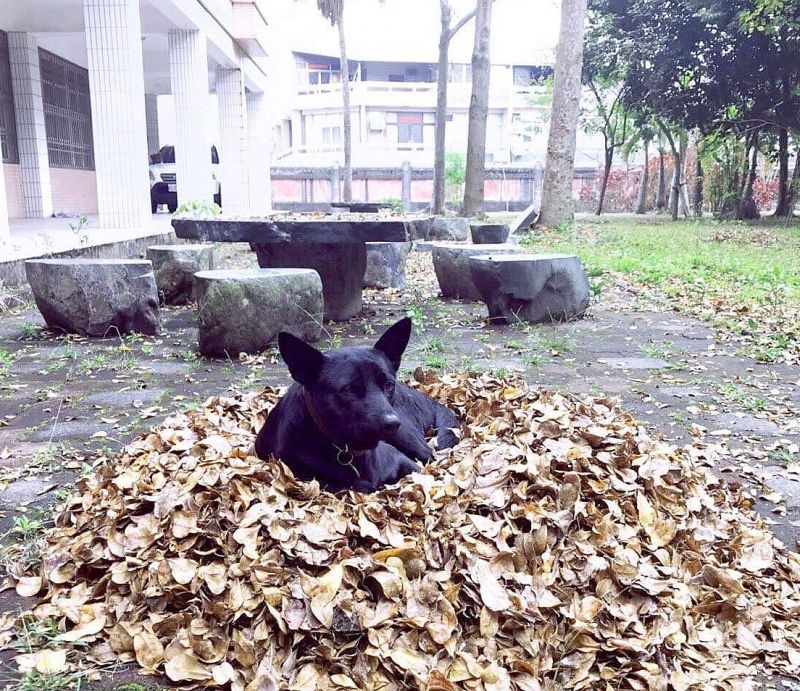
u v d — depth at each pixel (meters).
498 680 2.27
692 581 2.89
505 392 4.69
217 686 2.29
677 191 30.64
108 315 7.52
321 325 7.14
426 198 41.19
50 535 3.17
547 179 20.44
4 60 17.84
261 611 2.50
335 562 2.69
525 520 2.99
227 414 4.58
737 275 12.00
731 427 4.89
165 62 23.78
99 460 4.03
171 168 27.09
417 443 3.72
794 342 7.30
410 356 6.57
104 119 13.42
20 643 2.48
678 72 27.05
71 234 12.46
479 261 8.15
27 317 8.62
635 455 3.61
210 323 6.54
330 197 40.62
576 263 8.49
